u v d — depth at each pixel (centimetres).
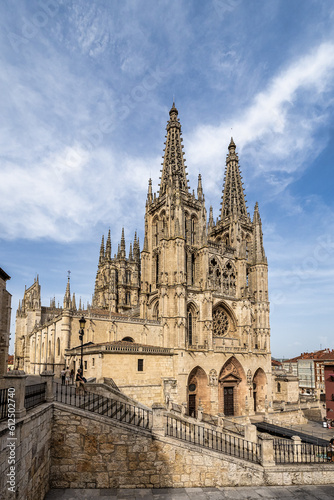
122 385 5950
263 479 2706
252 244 10875
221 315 9400
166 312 7969
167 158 10175
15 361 11881
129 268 12288
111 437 2573
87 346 6381
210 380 7981
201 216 9225
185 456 2655
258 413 9019
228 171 11656
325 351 14662
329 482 2772
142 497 2375
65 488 2461
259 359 9294
